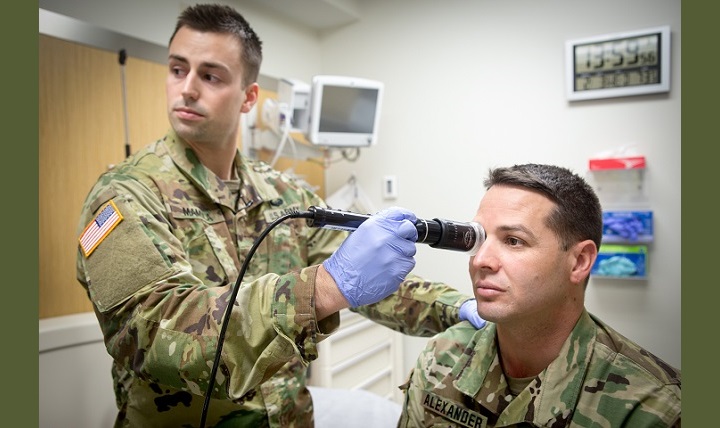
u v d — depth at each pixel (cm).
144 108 211
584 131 254
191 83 128
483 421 105
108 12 201
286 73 298
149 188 124
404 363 307
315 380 245
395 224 93
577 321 101
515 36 269
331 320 94
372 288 91
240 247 140
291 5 283
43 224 178
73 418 174
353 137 269
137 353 98
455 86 285
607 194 249
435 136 291
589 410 95
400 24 299
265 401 133
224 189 141
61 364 171
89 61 191
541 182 95
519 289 94
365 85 262
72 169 186
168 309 95
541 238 94
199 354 90
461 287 283
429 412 112
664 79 235
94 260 108
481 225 99
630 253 240
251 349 90
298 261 152
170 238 115
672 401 91
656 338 240
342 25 317
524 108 267
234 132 142
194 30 129
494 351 109
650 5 239
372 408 203
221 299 94
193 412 124
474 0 278
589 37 252
